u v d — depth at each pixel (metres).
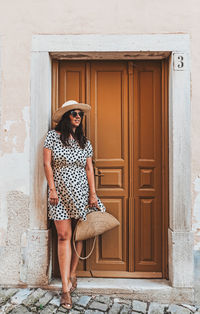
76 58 3.00
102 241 3.05
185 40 2.80
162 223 3.00
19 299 2.65
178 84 2.80
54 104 3.00
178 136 2.80
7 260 2.86
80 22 2.84
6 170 2.88
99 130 3.04
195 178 2.81
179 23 2.81
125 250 3.04
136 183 3.03
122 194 3.03
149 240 3.03
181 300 2.75
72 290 2.75
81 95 3.05
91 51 2.83
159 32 2.81
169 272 2.89
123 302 2.70
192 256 2.77
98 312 2.52
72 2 2.85
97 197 2.92
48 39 2.85
